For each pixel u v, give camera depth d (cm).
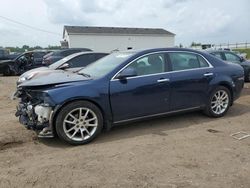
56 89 503
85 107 515
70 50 1658
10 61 2027
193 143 510
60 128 500
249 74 1297
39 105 505
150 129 591
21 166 435
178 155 460
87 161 445
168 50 610
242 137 538
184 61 624
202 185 370
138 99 562
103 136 558
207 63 652
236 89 689
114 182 381
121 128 601
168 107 599
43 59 1778
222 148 485
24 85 518
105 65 593
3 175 408
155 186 369
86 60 1116
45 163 443
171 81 593
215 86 651
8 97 1030
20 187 376
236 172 402
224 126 605
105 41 5094
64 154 476
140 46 5294
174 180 383
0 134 575
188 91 616
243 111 725
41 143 527
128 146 503
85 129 521
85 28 5191
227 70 674
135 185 372
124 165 429
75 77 552
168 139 532
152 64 586
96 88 525
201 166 421
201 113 698
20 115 561
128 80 555
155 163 433
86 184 378
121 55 609
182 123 627
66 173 409
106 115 539
